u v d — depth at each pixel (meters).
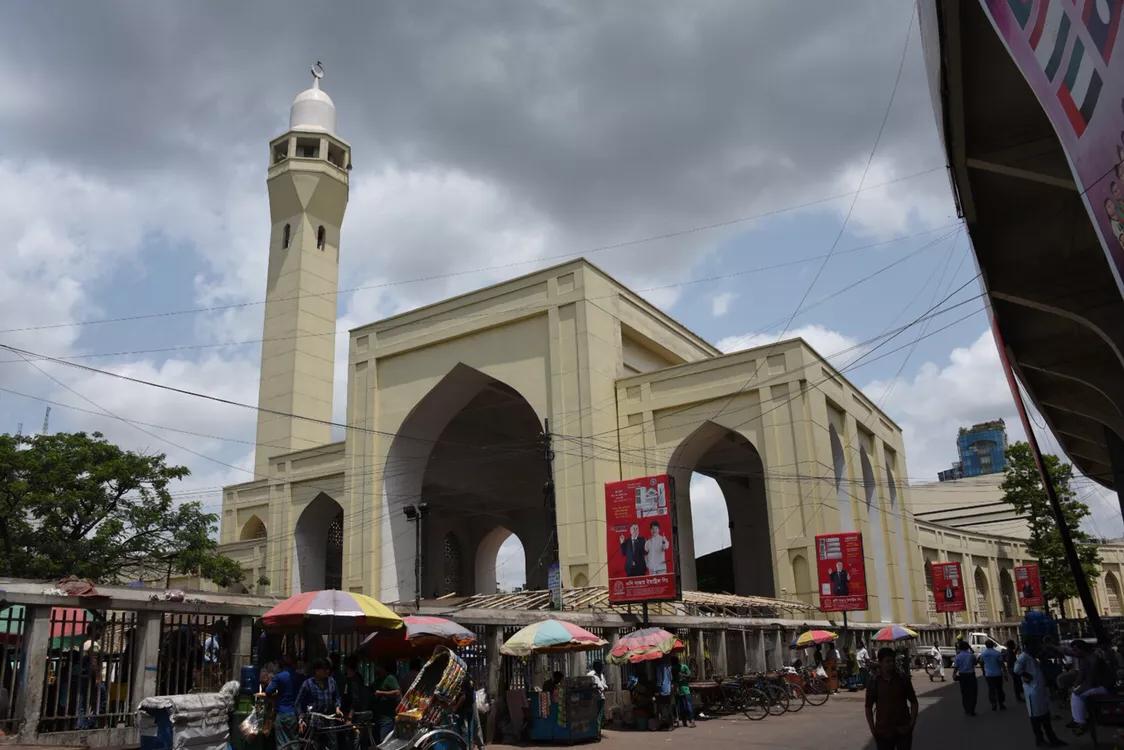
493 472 30.05
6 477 17.67
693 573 22.41
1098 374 10.69
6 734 7.52
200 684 8.98
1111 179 3.29
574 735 11.04
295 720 7.50
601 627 13.98
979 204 7.50
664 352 26.48
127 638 8.79
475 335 24.69
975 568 40.25
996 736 10.09
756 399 22.09
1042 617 15.42
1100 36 3.14
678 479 22.88
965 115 6.34
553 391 22.69
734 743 10.45
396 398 25.75
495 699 11.64
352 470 25.73
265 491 31.89
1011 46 4.11
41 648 7.83
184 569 20.45
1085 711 8.78
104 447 18.92
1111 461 14.35
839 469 23.78
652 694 12.87
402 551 24.92
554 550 17.70
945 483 55.62
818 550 19.69
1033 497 33.53
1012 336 10.35
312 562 30.34
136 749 8.16
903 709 6.05
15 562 17.11
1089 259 8.25
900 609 26.33
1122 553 49.88
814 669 17.47
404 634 9.33
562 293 23.27
